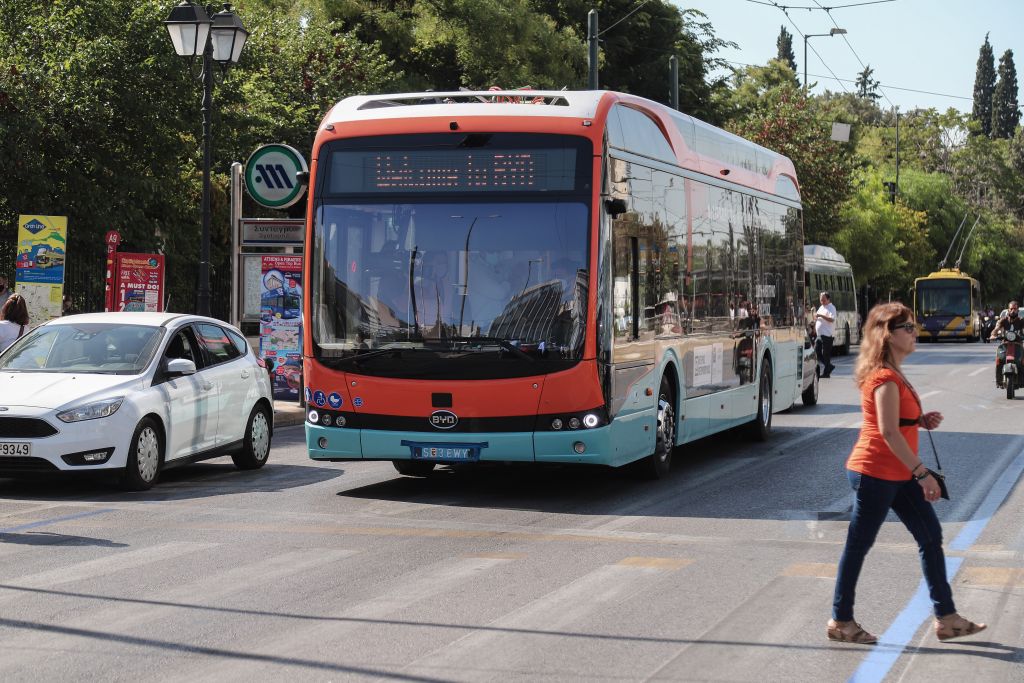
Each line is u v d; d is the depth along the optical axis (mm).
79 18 25281
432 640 6773
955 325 64375
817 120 58000
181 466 14344
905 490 6719
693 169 14688
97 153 25781
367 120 12070
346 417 11891
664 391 13617
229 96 27562
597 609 7531
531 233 11656
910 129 125938
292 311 22297
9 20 25531
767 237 18141
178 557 9117
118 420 12375
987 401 24828
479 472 14344
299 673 6133
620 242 12078
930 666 6340
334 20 43750
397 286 11836
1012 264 104875
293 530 10336
